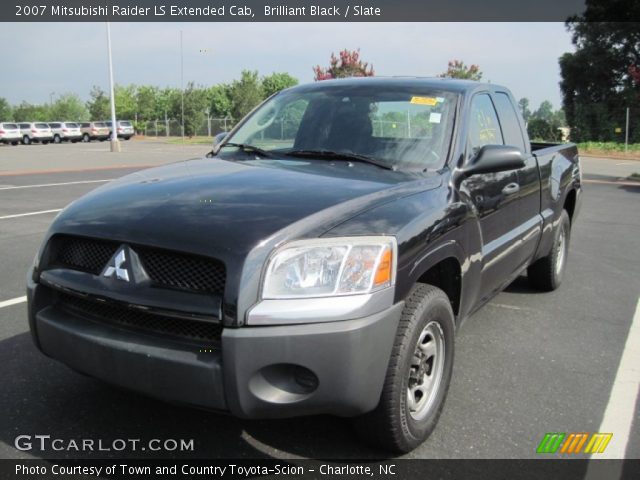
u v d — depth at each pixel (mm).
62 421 3174
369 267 2545
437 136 3713
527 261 4941
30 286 2971
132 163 23406
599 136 40125
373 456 2924
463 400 3562
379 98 4062
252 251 2457
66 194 12609
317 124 4043
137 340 2584
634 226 9906
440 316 3004
